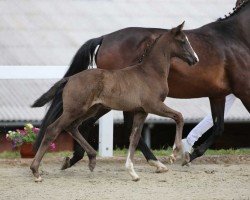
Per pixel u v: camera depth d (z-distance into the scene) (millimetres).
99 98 13172
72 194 12188
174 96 14828
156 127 22484
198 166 15445
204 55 14539
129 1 25094
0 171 14586
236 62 14688
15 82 21656
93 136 21250
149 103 13320
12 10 24516
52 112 13633
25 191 12414
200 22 23875
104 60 14414
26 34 23406
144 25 23625
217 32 14836
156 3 24953
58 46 22844
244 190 12656
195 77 14508
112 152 16578
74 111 13094
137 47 14320
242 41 14844
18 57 22219
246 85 14711
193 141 15719
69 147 19844
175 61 14352
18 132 16078
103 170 14781
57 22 24000
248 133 22734
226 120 20812
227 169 15047
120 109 13297
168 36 13594
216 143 22703
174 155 13750
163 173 14320
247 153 17438
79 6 24859
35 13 24422
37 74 16328
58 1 25094
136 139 13531
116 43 14406
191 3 25016
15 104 20594
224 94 14938
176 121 13445
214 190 12633
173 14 24312
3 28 23641
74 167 15203
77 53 14523
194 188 12805
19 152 16625
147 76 13375
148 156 14391
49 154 16750
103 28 23672
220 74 14680
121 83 13180
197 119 20500
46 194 12180
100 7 24766
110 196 12031
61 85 13320
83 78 13117
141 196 12062
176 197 12000
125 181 13406
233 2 25266
